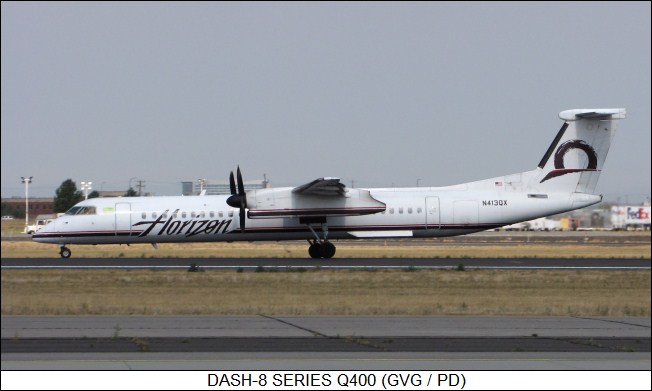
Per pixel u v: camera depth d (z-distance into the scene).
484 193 172.38
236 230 170.12
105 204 171.12
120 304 92.00
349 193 166.25
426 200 170.75
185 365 53.06
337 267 141.00
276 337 65.06
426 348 60.16
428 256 186.88
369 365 53.75
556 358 56.44
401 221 169.88
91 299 97.38
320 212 165.88
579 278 126.44
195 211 170.12
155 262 154.50
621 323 75.50
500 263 153.88
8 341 61.78
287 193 165.50
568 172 174.00
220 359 55.19
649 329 71.19
